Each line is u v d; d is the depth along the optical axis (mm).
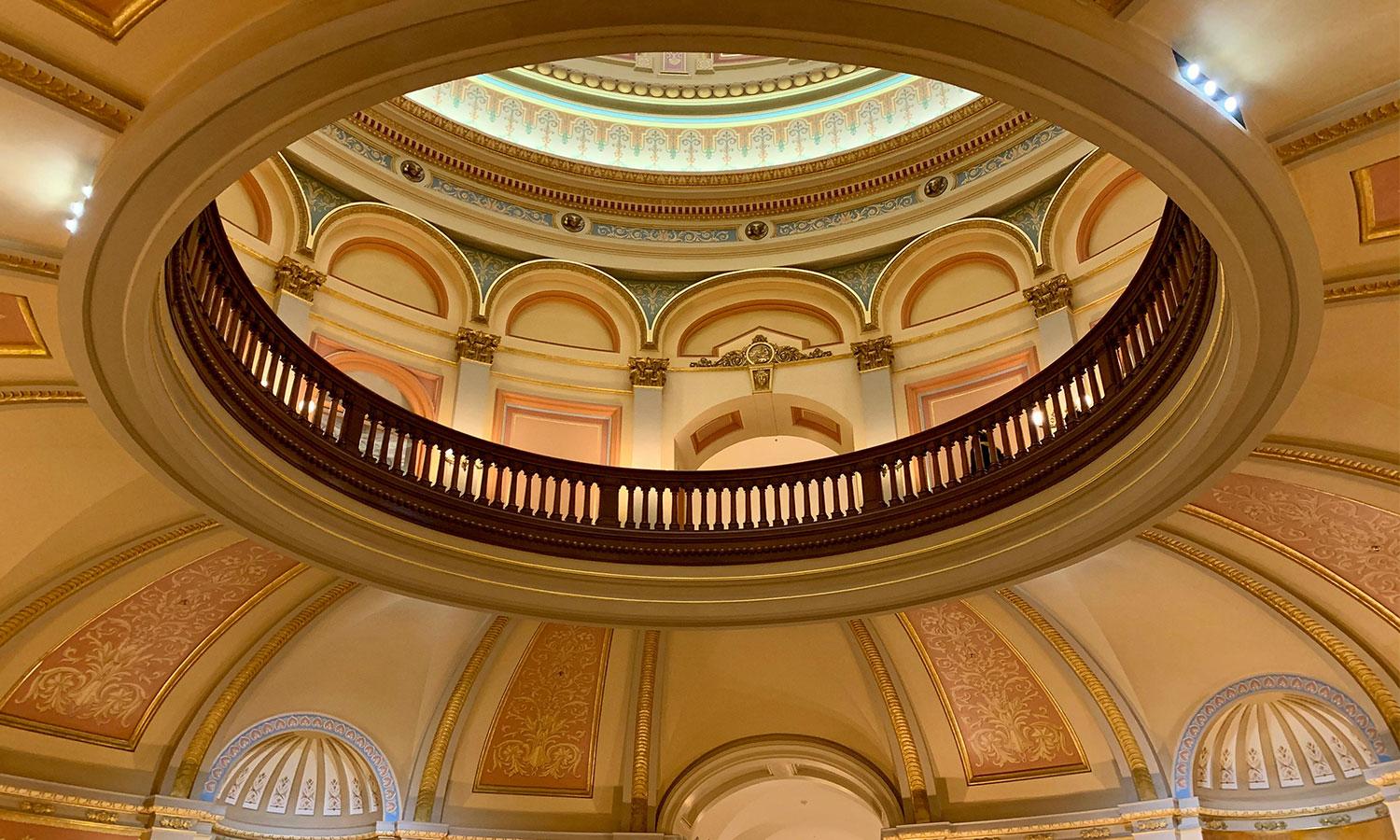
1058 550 10039
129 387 7211
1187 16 5105
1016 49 5340
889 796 13242
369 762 12828
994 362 14656
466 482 11891
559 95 18047
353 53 5305
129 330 6762
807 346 16000
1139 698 12273
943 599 10867
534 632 12727
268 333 10086
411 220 15398
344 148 15195
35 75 5355
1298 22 5102
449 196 16234
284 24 5156
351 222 14945
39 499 8867
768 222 17219
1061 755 12711
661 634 13047
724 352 16250
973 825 12781
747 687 13578
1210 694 12055
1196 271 8188
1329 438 8570
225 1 5078
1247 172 5766
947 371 14992
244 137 5660
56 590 9648
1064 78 5461
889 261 16062
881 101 17781
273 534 9438
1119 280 13859
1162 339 9086
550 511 13594
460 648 12766
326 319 14094
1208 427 7910
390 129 15805
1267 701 12234
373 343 14523
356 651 12367
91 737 11031
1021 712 12820
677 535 11828
